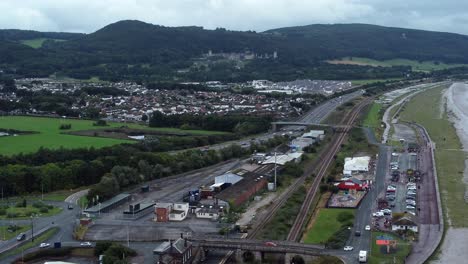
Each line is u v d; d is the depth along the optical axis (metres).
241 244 195.38
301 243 198.75
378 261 181.88
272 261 194.38
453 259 187.38
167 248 188.00
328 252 188.62
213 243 196.88
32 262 196.75
